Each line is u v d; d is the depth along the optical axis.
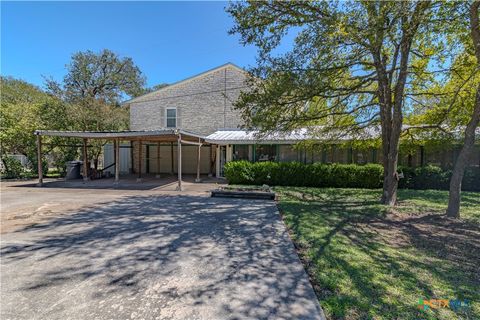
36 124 15.95
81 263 3.80
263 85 7.28
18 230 5.46
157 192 10.89
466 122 9.04
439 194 10.48
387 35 6.02
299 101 7.63
